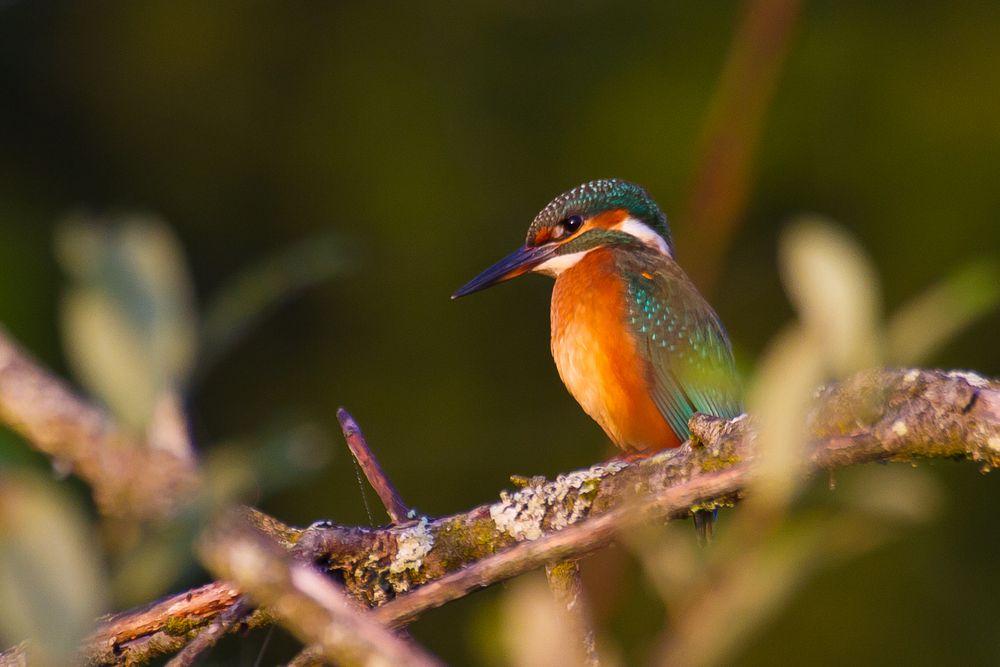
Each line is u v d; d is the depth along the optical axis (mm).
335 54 13594
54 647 1488
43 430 1657
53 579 1497
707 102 12656
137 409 1659
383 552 5320
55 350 11102
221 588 4996
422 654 2145
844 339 1847
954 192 12383
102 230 1656
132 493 1668
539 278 12922
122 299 1646
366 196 13125
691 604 2096
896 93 12742
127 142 13188
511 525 5266
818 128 12680
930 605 10977
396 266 12938
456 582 3080
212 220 13102
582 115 13102
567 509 5195
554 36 13453
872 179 12555
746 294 12266
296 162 13320
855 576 11117
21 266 11672
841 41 12906
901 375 3873
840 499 2320
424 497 12055
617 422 8258
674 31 13203
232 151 13297
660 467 4996
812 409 3729
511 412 12508
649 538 2199
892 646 10852
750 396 2012
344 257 1969
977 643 10797
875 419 3746
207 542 1906
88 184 12945
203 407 12305
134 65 13375
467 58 13516
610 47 13328
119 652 4984
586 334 8242
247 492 1779
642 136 12750
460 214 13000
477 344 12758
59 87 13164
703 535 6473
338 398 12539
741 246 12383
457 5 13594
